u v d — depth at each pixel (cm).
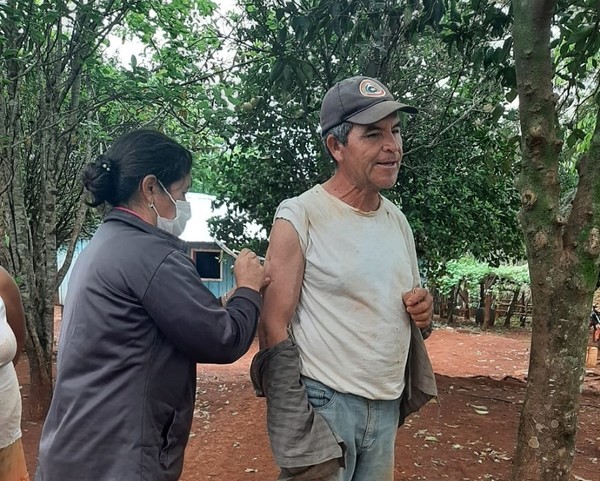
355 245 190
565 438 261
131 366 166
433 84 575
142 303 165
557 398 260
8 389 225
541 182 258
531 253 264
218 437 463
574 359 259
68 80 531
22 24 455
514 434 464
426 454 412
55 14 432
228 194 644
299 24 432
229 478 380
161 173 182
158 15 577
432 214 582
